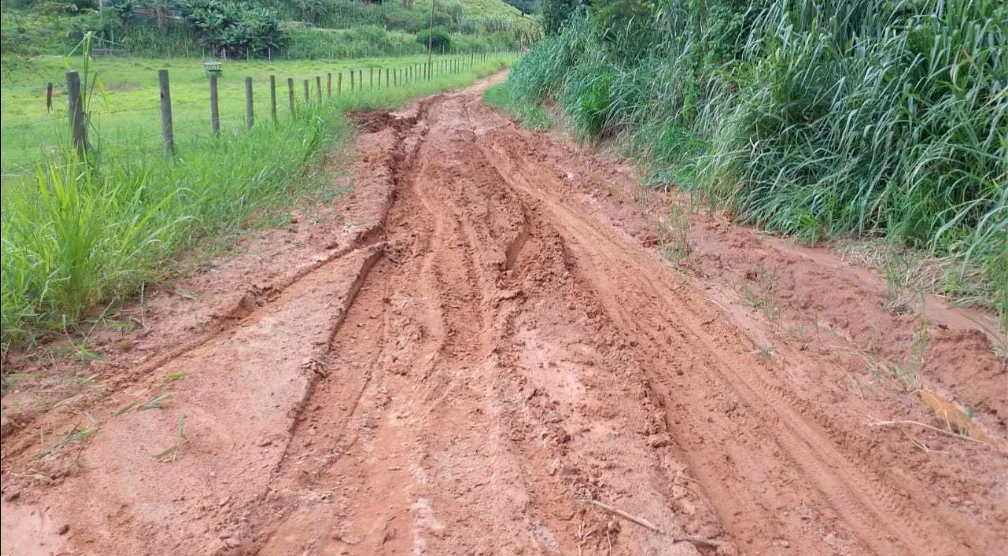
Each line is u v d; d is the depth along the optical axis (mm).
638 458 4059
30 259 4883
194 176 7434
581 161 12750
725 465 4152
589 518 3545
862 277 6844
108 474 3561
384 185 9773
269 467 3725
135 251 5527
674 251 7793
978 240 6031
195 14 37312
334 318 5508
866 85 8203
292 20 51156
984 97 7234
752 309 6359
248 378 4535
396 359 5074
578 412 4484
